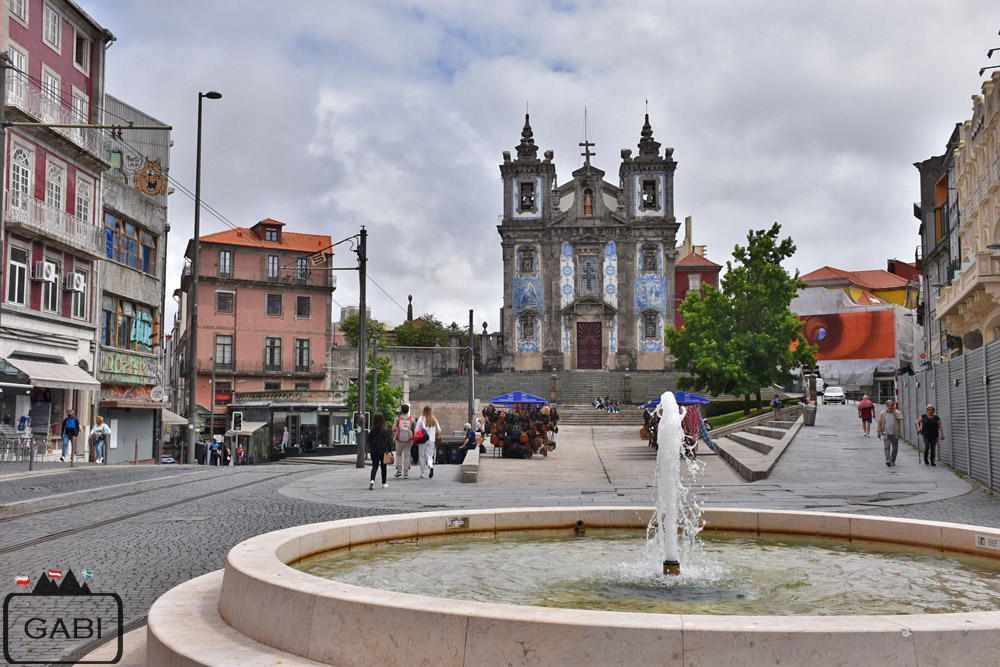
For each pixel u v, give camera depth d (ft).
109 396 117.08
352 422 203.72
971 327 111.86
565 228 247.50
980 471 63.21
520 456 97.14
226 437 163.73
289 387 221.66
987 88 108.88
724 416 164.25
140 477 73.10
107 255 118.21
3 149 66.08
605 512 31.58
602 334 243.81
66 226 103.50
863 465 78.38
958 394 71.72
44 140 100.37
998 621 14.14
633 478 73.97
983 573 23.99
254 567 17.94
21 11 97.60
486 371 247.91
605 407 201.57
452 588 21.81
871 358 250.37
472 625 14.34
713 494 56.49
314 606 15.65
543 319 246.06
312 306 226.58
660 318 243.40
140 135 139.23
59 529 39.81
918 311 217.36
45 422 99.35
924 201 182.19
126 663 18.40
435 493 58.44
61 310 103.96
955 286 107.45
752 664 13.48
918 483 63.46
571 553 27.32
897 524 27.68
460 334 255.70
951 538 26.20
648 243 246.27
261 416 194.29
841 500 52.29
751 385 148.97
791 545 28.99
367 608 15.11
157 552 33.50
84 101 112.88
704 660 13.56
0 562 31.35
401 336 311.88
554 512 31.30
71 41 109.60
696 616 14.39
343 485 65.16
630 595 21.20
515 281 248.32
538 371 242.78
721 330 153.99
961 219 131.34
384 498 54.80
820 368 254.68
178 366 248.32
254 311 220.23
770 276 150.61
